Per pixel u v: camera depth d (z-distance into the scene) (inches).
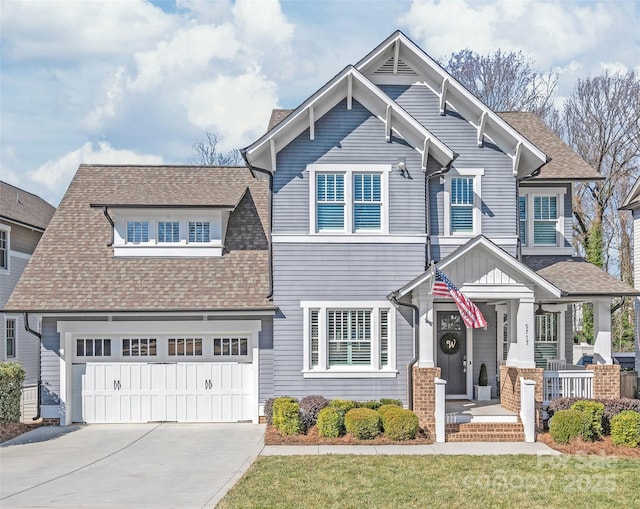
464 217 798.5
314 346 768.9
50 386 788.0
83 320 789.9
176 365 799.7
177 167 989.8
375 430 668.1
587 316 1376.7
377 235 768.9
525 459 590.2
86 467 573.6
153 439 698.8
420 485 500.1
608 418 679.1
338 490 485.7
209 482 516.1
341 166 773.3
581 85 1632.6
